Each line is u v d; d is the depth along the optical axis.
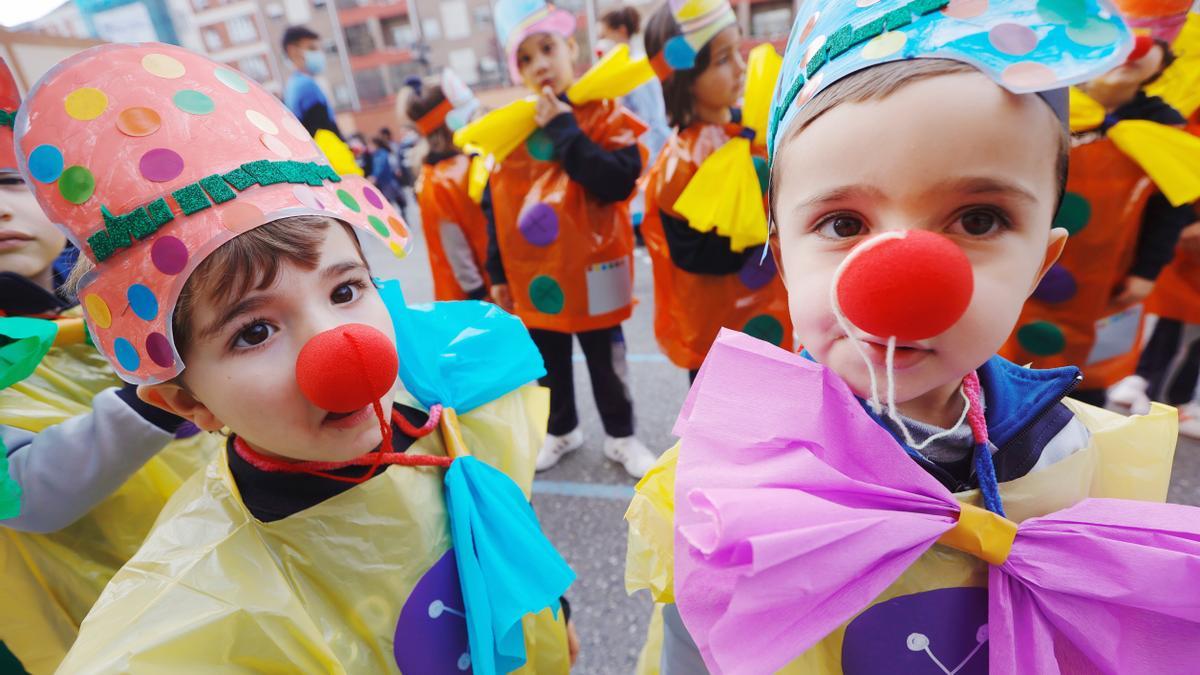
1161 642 0.53
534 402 0.99
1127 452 0.66
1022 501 0.60
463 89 2.74
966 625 0.59
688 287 1.81
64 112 0.64
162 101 0.65
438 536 0.82
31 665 1.02
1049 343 1.62
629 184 1.96
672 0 1.59
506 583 0.78
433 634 0.79
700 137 1.70
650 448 2.48
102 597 0.66
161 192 0.62
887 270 0.41
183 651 0.62
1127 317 1.58
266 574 0.70
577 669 1.57
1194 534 0.53
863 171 0.46
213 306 0.63
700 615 0.53
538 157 1.99
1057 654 0.56
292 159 0.70
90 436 0.87
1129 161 1.41
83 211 0.64
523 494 0.90
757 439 0.55
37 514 0.88
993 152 0.44
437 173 2.72
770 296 1.79
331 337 0.61
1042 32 0.45
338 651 0.72
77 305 1.11
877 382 0.51
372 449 0.79
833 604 0.50
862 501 0.54
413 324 0.95
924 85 0.45
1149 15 1.40
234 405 0.66
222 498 0.75
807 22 0.57
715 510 0.47
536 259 2.05
